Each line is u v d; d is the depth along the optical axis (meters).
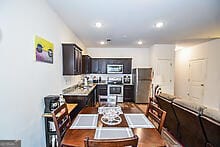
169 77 6.82
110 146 1.06
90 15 3.33
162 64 6.79
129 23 3.86
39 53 2.48
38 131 2.46
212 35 5.08
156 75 6.77
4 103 1.63
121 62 7.52
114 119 2.04
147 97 6.87
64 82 4.05
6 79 1.67
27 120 2.12
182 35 5.10
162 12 3.14
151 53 7.27
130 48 7.86
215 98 5.64
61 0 2.65
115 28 4.33
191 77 7.33
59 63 3.59
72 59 3.80
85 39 5.85
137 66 7.88
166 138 3.35
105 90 7.23
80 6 2.87
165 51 6.78
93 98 5.68
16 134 1.86
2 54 1.61
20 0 1.93
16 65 1.85
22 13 1.97
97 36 5.34
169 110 3.29
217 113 1.99
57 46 3.42
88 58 6.70
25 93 2.06
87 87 5.52
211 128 1.95
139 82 6.89
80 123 1.89
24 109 2.04
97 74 7.74
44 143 2.69
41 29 2.55
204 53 6.33
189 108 2.48
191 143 2.64
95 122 1.93
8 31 1.70
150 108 2.22
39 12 2.47
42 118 2.61
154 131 1.66
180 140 3.08
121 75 7.76
